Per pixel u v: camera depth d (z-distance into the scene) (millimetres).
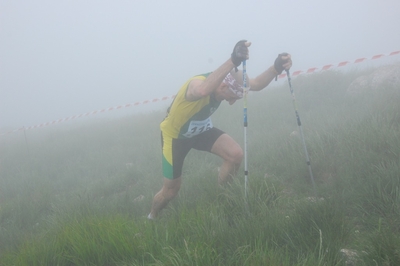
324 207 3014
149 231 3100
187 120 3793
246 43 3121
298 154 4891
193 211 3490
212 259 2537
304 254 2561
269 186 3818
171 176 4008
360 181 3641
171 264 2527
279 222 2969
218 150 4043
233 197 3566
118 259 2914
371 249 2410
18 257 3250
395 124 4883
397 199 3068
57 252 3184
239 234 2896
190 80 3627
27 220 5652
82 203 4930
